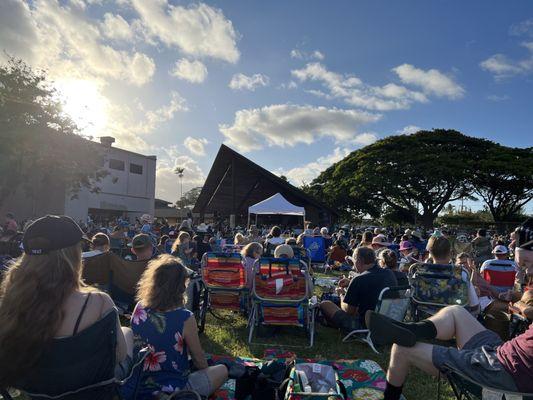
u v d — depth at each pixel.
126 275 5.50
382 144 46.22
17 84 17.88
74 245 1.94
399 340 2.58
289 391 3.04
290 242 9.60
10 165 17.55
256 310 5.46
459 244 9.80
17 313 1.78
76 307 1.90
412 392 3.91
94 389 1.96
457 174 41.16
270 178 25.58
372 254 5.39
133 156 39.62
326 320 5.84
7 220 11.26
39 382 1.87
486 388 2.32
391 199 47.38
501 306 5.45
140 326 2.69
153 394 2.56
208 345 5.16
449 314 2.78
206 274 5.90
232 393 3.58
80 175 19.03
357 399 3.61
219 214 29.58
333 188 47.34
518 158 43.31
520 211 50.22
